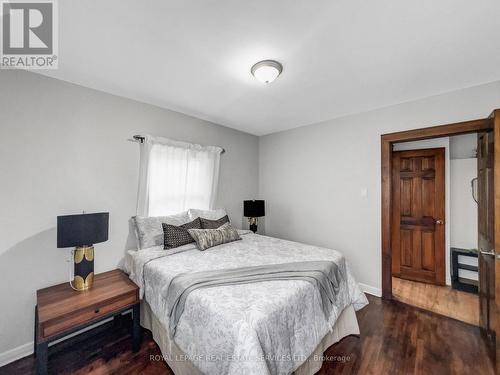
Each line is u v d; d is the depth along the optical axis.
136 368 1.71
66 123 2.11
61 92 2.09
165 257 2.18
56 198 2.04
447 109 2.40
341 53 1.72
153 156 2.70
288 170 3.78
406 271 3.43
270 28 1.45
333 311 1.82
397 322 2.29
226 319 1.25
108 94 2.38
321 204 3.38
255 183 4.16
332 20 1.38
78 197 2.17
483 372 1.67
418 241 3.36
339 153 3.20
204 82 2.19
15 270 1.84
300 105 2.78
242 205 3.91
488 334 1.89
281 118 3.26
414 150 3.38
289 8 1.29
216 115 3.13
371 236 2.91
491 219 1.80
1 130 1.79
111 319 2.29
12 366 1.75
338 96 2.51
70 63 1.84
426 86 2.27
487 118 2.11
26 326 1.87
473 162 3.23
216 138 3.49
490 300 1.83
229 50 1.69
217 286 1.56
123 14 1.33
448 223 3.20
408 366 1.72
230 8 1.29
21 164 1.87
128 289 1.90
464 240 3.27
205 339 1.34
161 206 2.77
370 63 1.86
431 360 1.78
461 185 3.30
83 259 1.89
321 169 3.38
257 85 2.25
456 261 3.19
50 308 1.60
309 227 3.51
